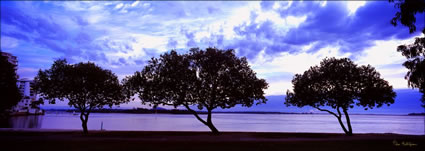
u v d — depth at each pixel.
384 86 24.81
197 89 24.97
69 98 27.08
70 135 22.86
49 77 27.14
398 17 19.45
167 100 26.39
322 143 16.81
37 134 23.69
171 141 17.33
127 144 15.38
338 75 24.80
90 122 121.38
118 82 29.75
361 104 25.23
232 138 20.31
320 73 26.62
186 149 13.45
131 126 92.69
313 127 95.69
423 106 20.52
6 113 30.95
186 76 24.86
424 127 104.50
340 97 25.14
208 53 25.31
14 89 28.67
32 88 27.64
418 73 18.98
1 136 21.03
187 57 25.81
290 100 28.67
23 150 12.60
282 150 13.54
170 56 25.84
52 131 28.38
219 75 25.67
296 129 80.50
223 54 25.72
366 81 24.48
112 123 116.25
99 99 28.14
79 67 27.00
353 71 24.95
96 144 15.30
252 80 26.12
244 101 26.67
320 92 26.56
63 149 13.08
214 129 25.48
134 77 26.31
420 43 19.05
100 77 27.61
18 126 75.31
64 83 26.39
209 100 26.56
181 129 75.19
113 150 12.87
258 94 26.36
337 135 24.77
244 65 26.75
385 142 17.62
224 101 25.84
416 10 18.19
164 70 25.27
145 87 25.97
